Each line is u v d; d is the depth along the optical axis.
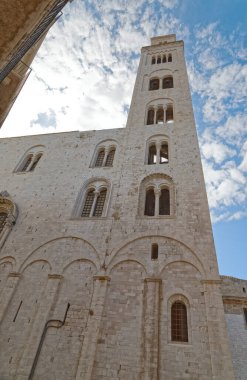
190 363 12.17
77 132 33.06
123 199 21.52
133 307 14.82
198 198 19.67
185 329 13.67
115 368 12.62
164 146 27.05
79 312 15.48
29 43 9.91
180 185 21.09
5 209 25.19
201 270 15.55
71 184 25.17
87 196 24.12
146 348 12.95
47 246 19.81
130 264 17.00
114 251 17.88
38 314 15.67
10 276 18.41
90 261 17.94
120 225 19.52
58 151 30.64
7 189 27.08
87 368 12.76
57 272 17.75
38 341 14.41
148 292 15.20
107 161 27.44
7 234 21.73
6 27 8.02
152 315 14.12
